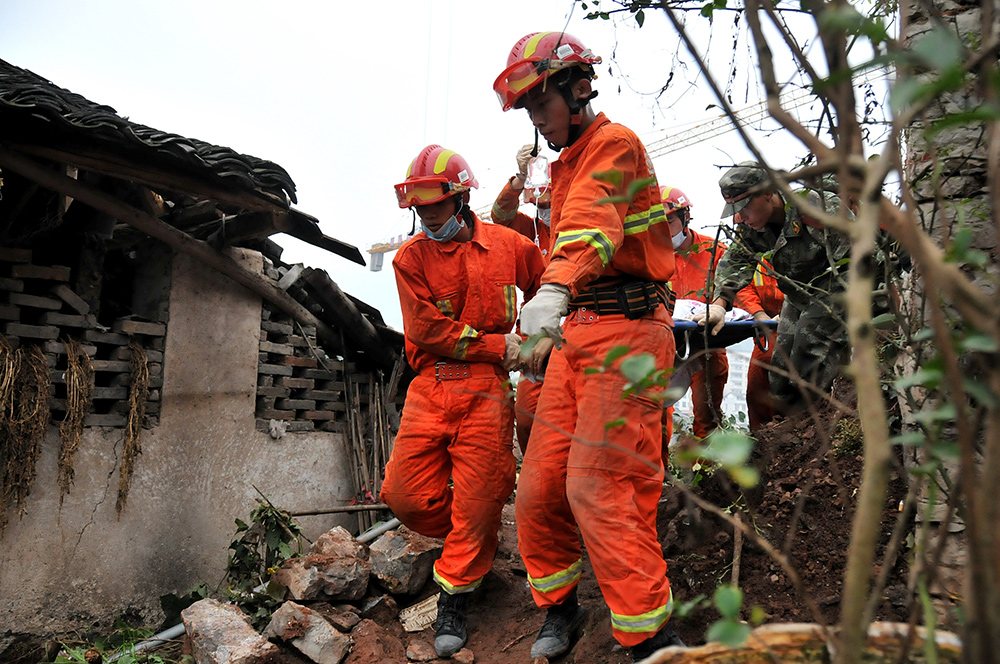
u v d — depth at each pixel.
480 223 3.76
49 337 5.08
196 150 5.07
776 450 3.23
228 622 3.61
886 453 0.62
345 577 3.91
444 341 3.51
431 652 3.47
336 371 6.93
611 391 2.51
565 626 3.18
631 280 2.66
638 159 2.57
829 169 0.73
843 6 0.70
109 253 6.00
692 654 1.10
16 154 4.62
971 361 1.30
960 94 1.78
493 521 3.55
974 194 1.77
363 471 6.75
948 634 1.03
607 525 2.46
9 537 4.82
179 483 5.69
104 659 4.27
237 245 6.15
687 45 0.75
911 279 1.83
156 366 5.64
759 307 4.83
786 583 2.72
